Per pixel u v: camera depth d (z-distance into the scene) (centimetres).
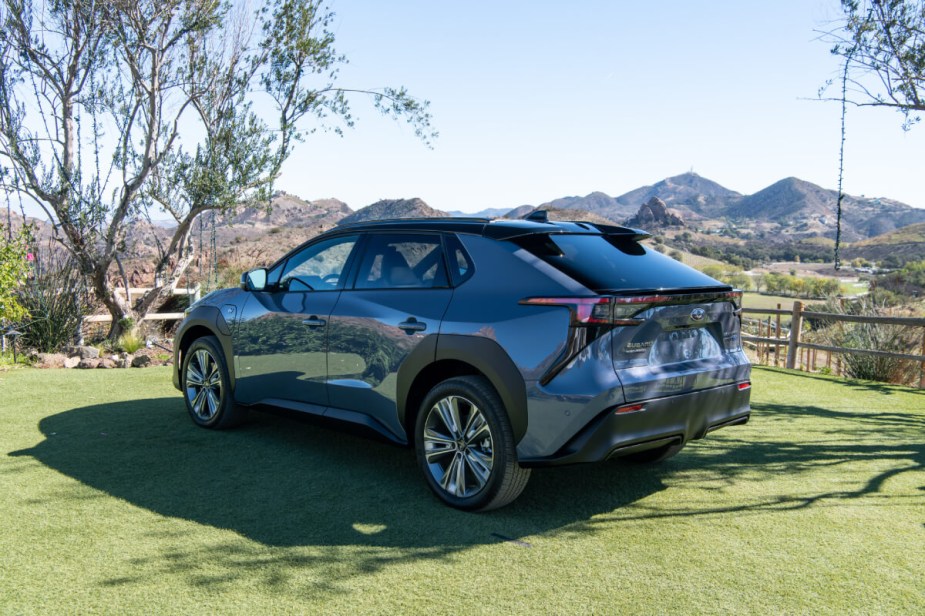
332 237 486
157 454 482
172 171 1140
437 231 419
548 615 266
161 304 1284
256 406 512
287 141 1173
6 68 1041
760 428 599
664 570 307
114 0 1053
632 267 373
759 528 360
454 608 271
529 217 440
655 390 348
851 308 1209
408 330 401
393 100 1224
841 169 678
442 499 389
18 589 281
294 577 296
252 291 518
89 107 1085
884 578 302
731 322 399
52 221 1083
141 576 294
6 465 453
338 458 477
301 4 1141
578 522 366
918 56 638
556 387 338
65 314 1077
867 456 504
